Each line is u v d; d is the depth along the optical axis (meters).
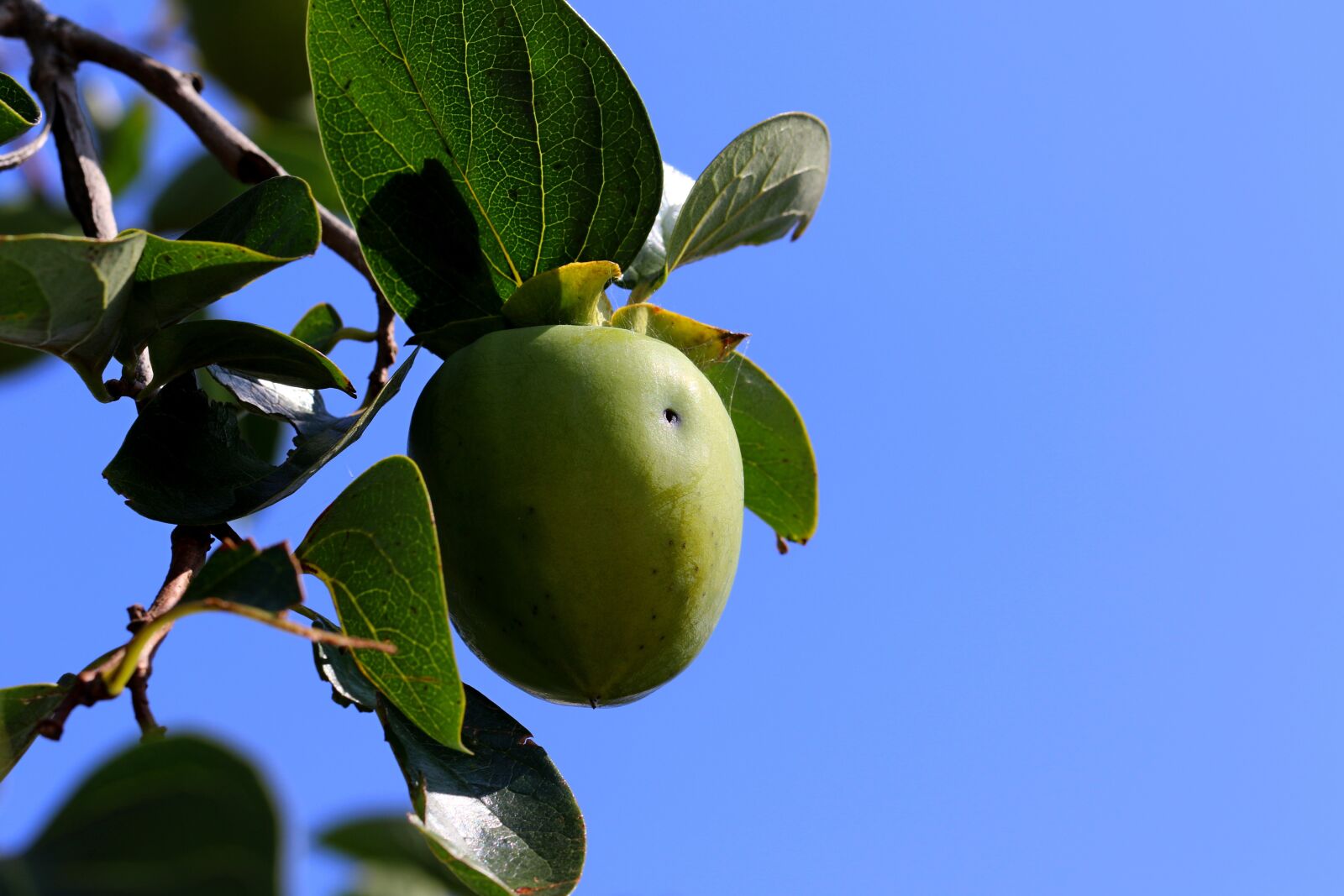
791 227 0.91
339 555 0.78
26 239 0.76
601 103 0.83
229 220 0.81
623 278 0.88
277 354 0.81
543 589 0.80
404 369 0.81
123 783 0.70
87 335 0.79
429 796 0.80
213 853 0.70
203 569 0.75
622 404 0.80
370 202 0.84
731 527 0.81
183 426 0.81
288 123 1.00
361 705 0.80
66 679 0.78
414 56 0.82
